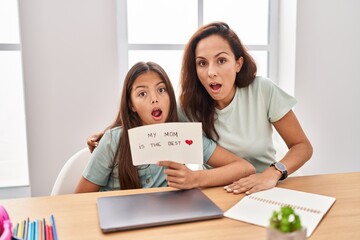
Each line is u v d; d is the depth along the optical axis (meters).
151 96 1.11
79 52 1.65
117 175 1.13
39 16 1.58
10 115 1.70
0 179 1.73
